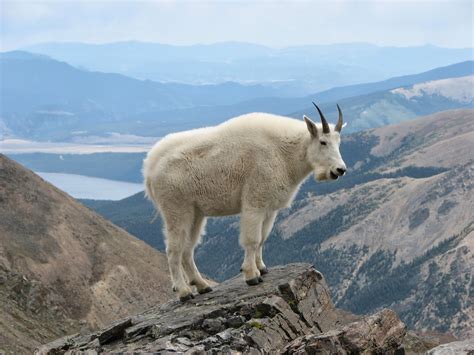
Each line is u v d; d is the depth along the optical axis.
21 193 64.69
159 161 12.55
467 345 9.73
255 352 10.20
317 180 12.38
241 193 12.34
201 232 12.98
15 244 56.31
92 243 64.12
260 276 12.70
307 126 12.30
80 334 13.05
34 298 43.81
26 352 33.84
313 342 10.36
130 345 11.13
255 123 12.51
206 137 12.49
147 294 61.31
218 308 11.63
